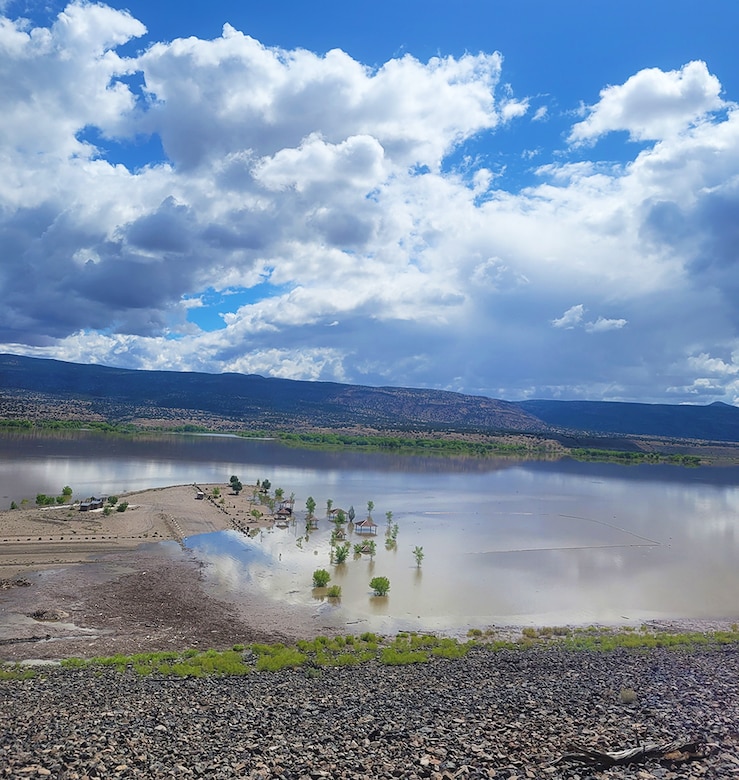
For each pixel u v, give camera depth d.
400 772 17.03
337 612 52.38
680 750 18.11
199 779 16.58
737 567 76.44
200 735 20.78
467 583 63.94
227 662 35.47
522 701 26.61
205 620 47.91
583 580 67.25
